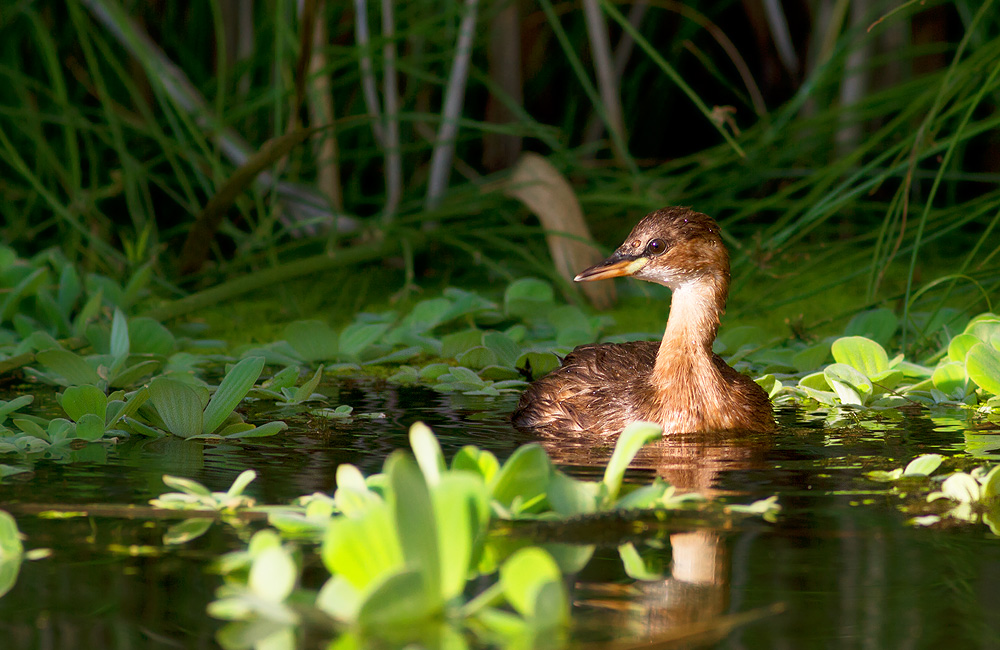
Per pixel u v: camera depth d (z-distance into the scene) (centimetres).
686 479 647
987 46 1095
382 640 414
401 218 1398
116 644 411
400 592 411
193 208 1395
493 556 502
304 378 1024
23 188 1580
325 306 1386
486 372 1019
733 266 1199
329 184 1476
